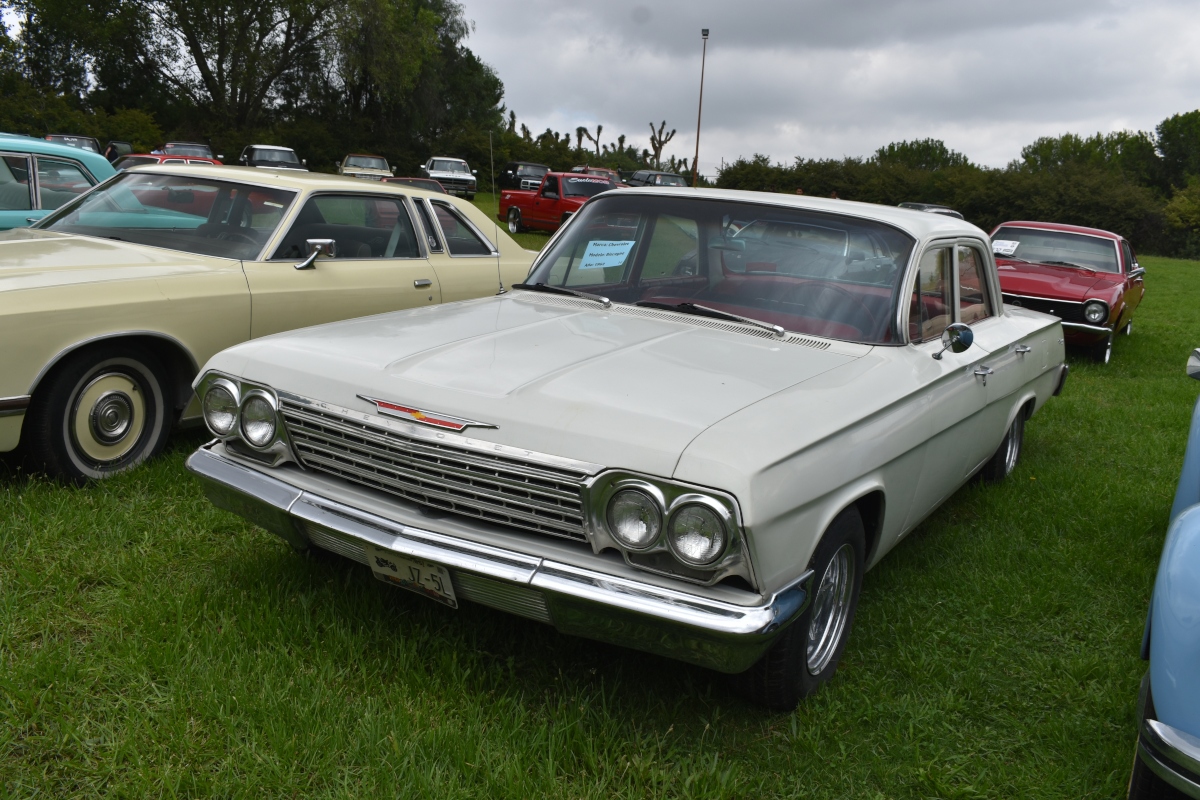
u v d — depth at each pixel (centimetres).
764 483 231
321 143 4594
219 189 523
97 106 4241
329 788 234
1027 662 331
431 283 571
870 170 4809
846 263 353
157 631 293
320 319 508
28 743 243
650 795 245
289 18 4247
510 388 264
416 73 4562
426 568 260
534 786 238
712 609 229
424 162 5022
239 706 259
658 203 391
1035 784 261
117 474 419
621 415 246
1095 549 435
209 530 381
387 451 269
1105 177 4506
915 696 300
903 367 324
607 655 308
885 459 294
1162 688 193
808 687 286
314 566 352
